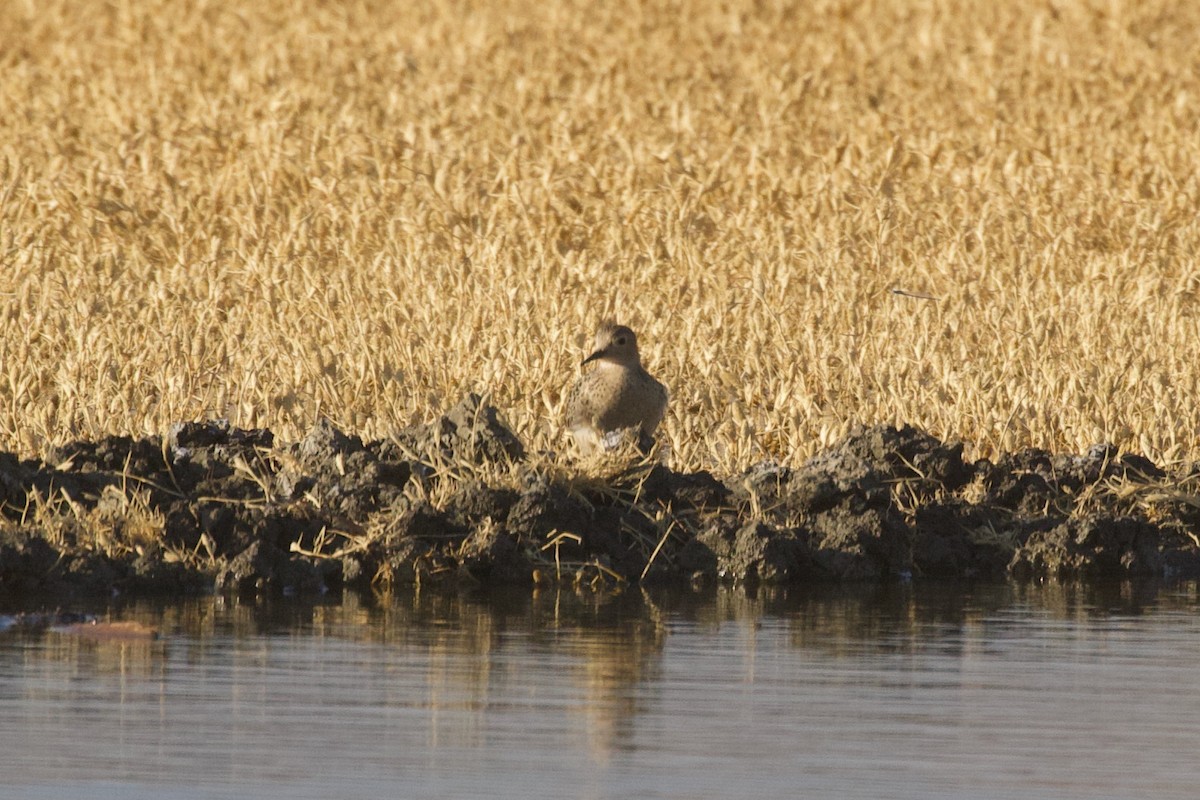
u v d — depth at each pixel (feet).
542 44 137.49
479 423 45.11
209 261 78.38
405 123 110.83
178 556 40.16
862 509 44.09
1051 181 96.99
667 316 68.44
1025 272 77.51
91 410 54.03
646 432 47.29
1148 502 46.68
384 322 67.36
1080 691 31.12
